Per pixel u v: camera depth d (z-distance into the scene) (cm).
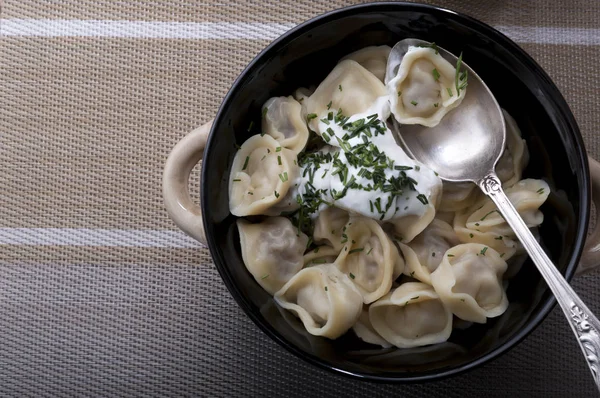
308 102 46
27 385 50
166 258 50
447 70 45
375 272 45
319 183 44
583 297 49
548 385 49
